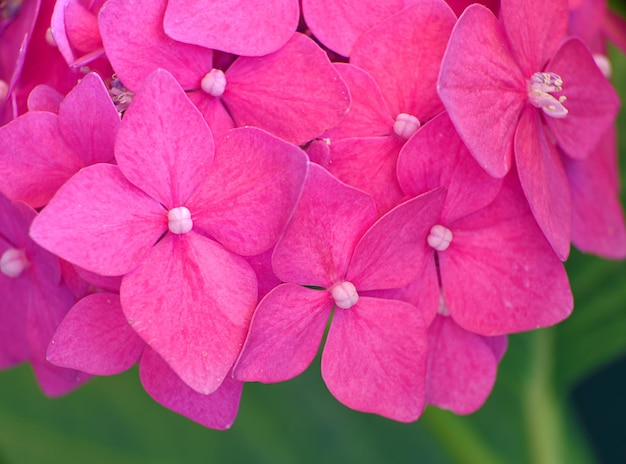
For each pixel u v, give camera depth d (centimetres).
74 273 23
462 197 23
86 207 22
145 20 23
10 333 25
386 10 23
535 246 23
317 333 23
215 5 23
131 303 22
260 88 23
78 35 23
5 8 26
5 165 23
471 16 22
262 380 23
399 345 23
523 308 24
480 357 24
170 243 22
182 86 23
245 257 23
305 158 22
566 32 25
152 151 22
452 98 22
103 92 22
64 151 23
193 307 22
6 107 24
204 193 22
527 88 23
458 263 24
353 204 22
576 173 25
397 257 23
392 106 23
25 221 23
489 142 23
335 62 24
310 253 22
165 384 23
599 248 26
